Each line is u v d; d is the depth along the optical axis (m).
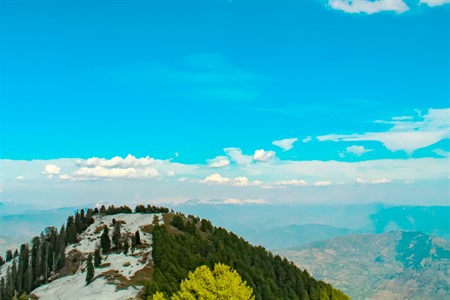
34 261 172.88
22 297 141.62
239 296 94.44
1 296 155.88
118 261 154.75
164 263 138.25
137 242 168.38
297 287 160.50
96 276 143.25
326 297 167.50
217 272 100.06
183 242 164.50
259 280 145.62
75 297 129.75
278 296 147.50
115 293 125.94
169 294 113.38
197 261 146.38
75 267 166.00
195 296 93.38
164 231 172.88
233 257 156.25
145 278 135.50
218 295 93.19
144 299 116.88
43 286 156.88
